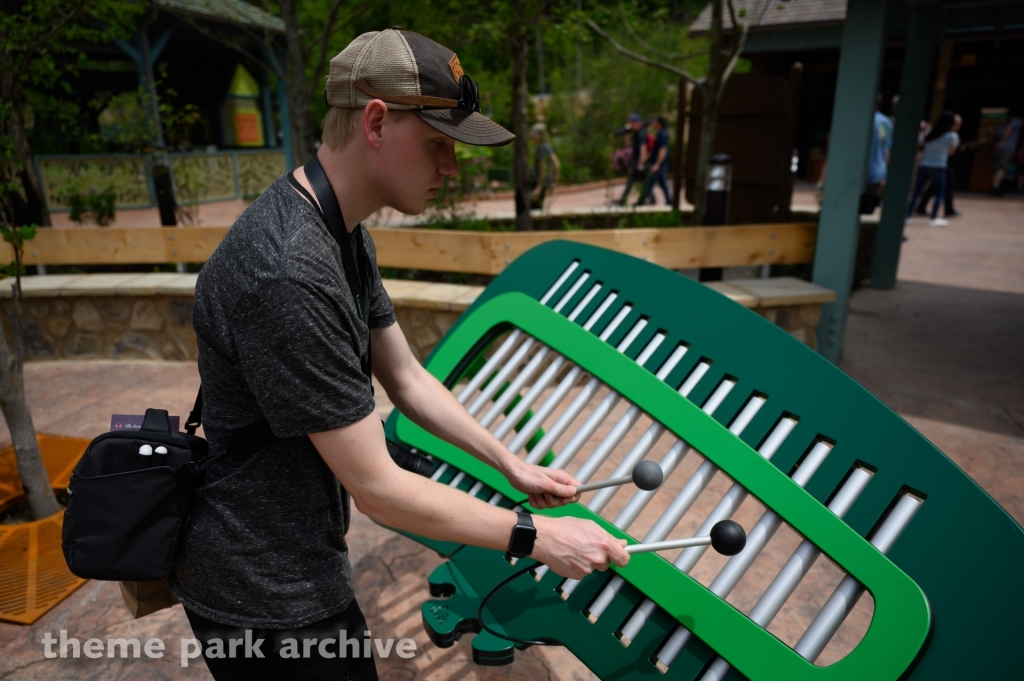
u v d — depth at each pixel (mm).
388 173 1104
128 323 4629
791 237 4527
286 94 14266
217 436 1129
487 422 1857
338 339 1033
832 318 4371
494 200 11523
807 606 2328
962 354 4605
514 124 6000
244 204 12492
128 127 6973
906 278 6695
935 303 5828
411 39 1060
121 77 13031
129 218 10273
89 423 3691
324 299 1014
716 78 5535
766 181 6051
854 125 4078
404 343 1516
